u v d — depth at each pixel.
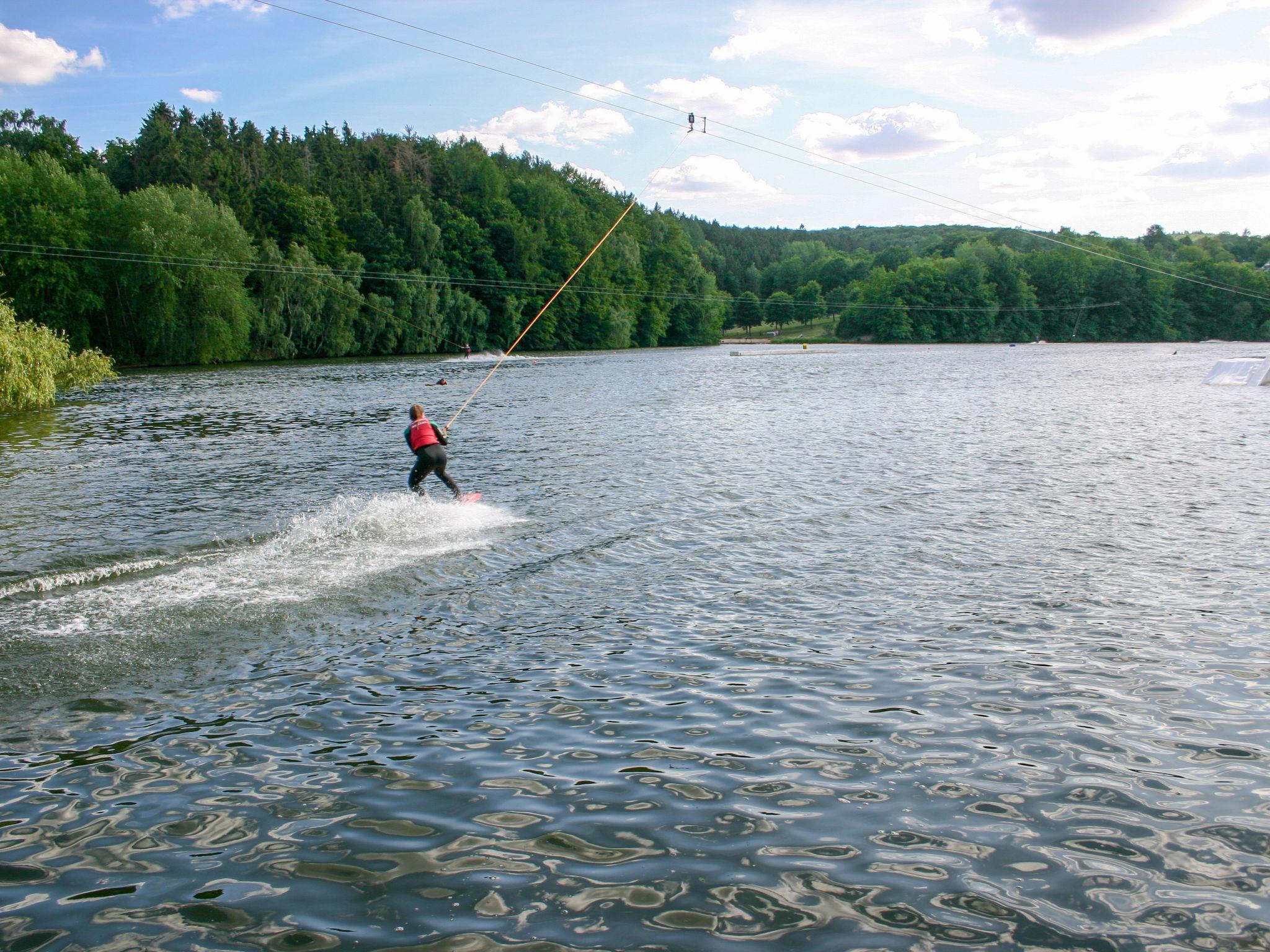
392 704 6.80
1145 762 5.78
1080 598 9.26
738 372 60.81
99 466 19.03
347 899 4.43
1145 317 143.25
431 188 112.62
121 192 94.38
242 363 71.94
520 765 5.82
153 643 8.09
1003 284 146.38
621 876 4.60
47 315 63.62
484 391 42.44
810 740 6.14
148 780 5.66
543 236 111.62
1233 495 14.86
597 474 17.48
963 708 6.61
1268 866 4.65
